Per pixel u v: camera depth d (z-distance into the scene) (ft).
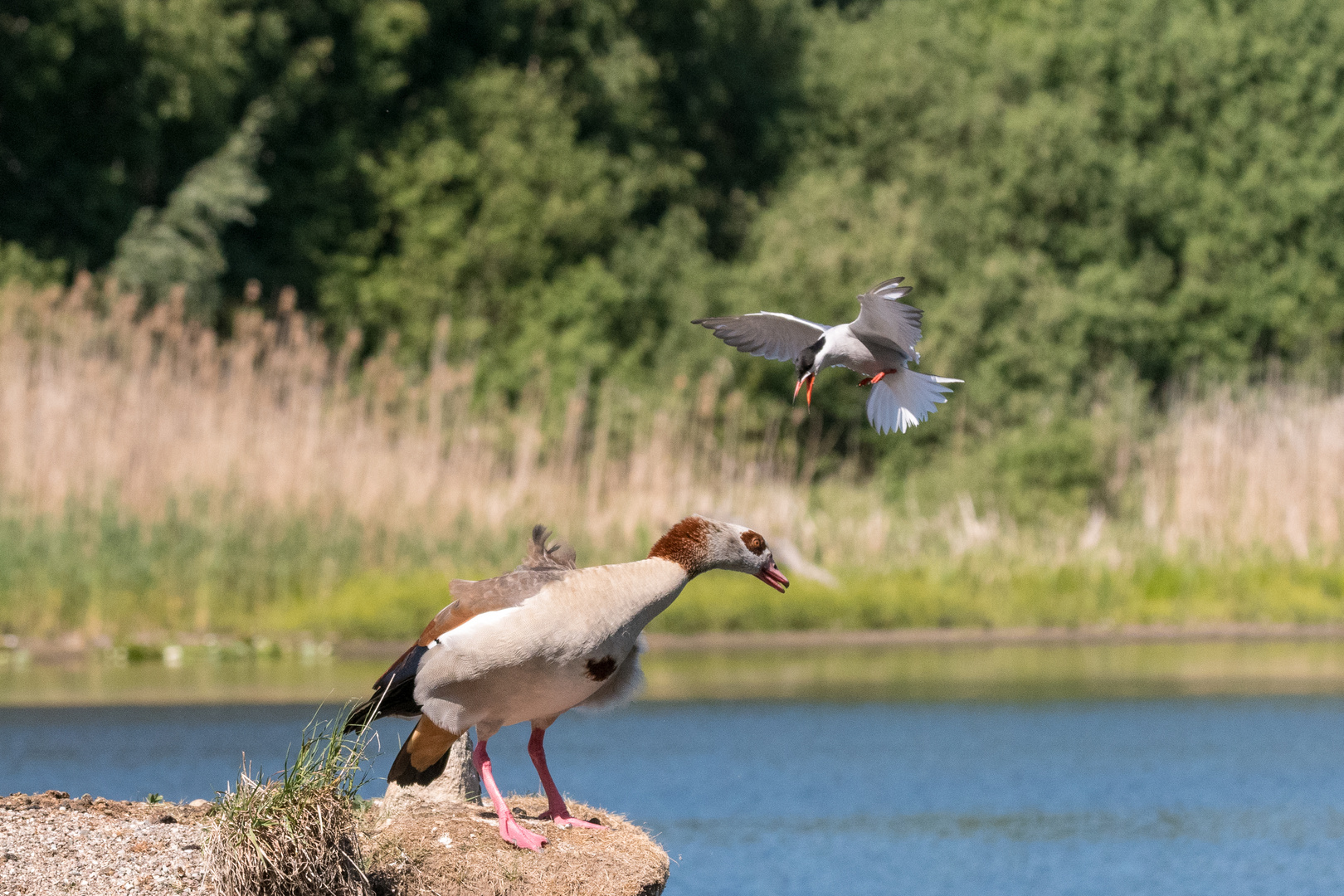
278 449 85.87
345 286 137.80
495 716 23.85
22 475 80.07
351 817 23.39
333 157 139.85
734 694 65.10
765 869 37.47
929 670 72.84
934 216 148.87
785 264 139.33
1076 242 153.07
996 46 164.55
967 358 138.51
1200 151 165.48
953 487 110.63
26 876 22.70
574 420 99.40
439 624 23.59
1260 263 163.32
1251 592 93.30
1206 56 164.45
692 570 24.35
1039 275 146.61
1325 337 164.14
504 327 138.41
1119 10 167.32
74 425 82.07
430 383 109.40
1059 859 38.83
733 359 134.51
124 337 93.61
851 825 42.29
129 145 129.59
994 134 154.71
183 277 124.88
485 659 23.02
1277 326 163.02
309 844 22.50
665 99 164.14
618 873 24.04
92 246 127.95
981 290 140.26
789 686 67.31
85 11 122.83
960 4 177.68
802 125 167.32
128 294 121.19
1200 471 101.86
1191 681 68.85
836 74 166.30
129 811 26.40
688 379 134.00
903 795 45.85
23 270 117.60
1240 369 153.99
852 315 138.10
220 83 130.11
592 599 23.29
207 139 132.36
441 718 23.56
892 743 54.19
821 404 135.33
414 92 151.43
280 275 137.90
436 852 24.09
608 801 44.45
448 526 86.12
